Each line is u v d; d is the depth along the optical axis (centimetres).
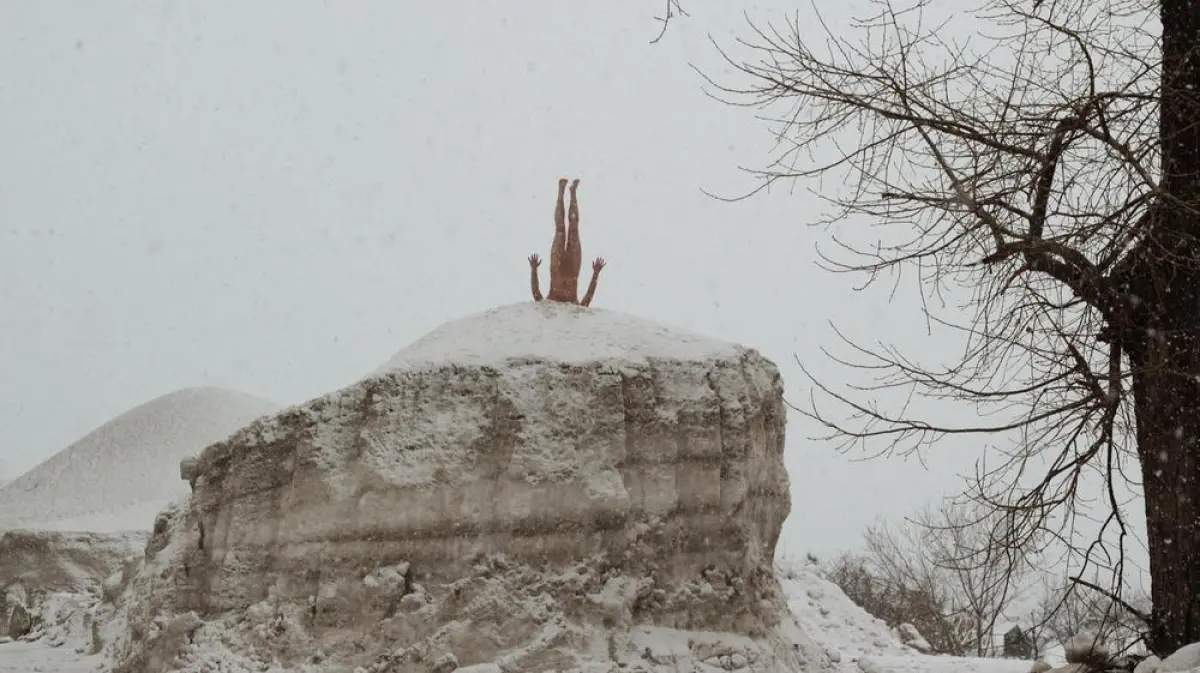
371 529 1419
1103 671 1123
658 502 1445
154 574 1667
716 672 1363
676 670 1344
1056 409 1109
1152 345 1092
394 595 1384
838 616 2472
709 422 1480
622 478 1434
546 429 1426
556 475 1403
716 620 1429
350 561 1422
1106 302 1084
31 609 2900
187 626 1504
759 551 1564
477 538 1396
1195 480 1087
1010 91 1117
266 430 1541
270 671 1398
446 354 1530
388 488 1421
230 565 1509
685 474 1469
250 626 1455
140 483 3747
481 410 1449
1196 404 1089
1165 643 1105
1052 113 1100
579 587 1366
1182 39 1099
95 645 2277
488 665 1309
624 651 1345
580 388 1452
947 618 3228
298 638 1412
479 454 1426
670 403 1488
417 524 1407
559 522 1394
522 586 1370
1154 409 1105
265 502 1523
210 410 4166
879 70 1137
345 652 1384
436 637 1341
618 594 1373
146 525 3347
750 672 1379
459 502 1408
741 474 1477
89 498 3675
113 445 3972
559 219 1700
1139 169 1032
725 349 1564
